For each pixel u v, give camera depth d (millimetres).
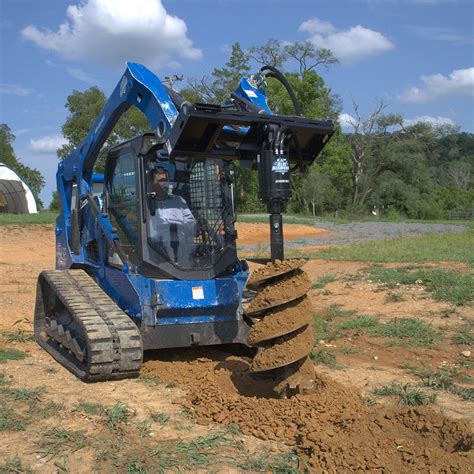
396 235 31219
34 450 4898
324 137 6406
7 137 85938
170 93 7207
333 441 4672
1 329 9953
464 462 4188
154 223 7359
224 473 4508
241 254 21219
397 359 8086
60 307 9125
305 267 15953
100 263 8633
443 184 99000
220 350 8375
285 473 4477
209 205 7691
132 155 7523
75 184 9906
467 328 9289
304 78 57375
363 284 13039
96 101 58031
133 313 7684
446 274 12742
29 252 24719
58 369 7570
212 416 5641
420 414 4949
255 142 6133
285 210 5859
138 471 4492
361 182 71750
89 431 5336
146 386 6746
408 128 72938
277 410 5469
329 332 9523
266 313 5738
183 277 7391
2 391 6453
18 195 47344
